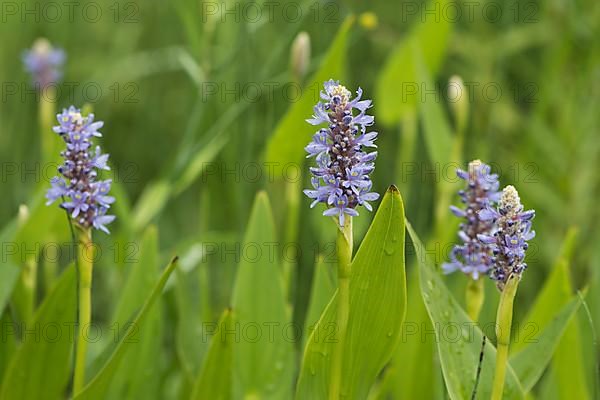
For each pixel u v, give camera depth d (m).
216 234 2.03
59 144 1.76
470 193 1.64
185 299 1.83
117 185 1.95
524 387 1.67
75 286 1.71
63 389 1.75
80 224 1.65
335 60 1.83
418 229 2.19
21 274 1.79
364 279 1.61
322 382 1.64
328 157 1.57
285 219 2.08
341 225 1.57
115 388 1.79
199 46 2.06
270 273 1.79
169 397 1.96
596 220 2.26
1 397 1.74
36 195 1.80
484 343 1.61
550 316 1.80
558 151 2.37
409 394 1.83
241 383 1.81
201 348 1.84
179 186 2.03
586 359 1.85
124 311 1.79
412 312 1.83
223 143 2.06
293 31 2.05
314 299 1.75
